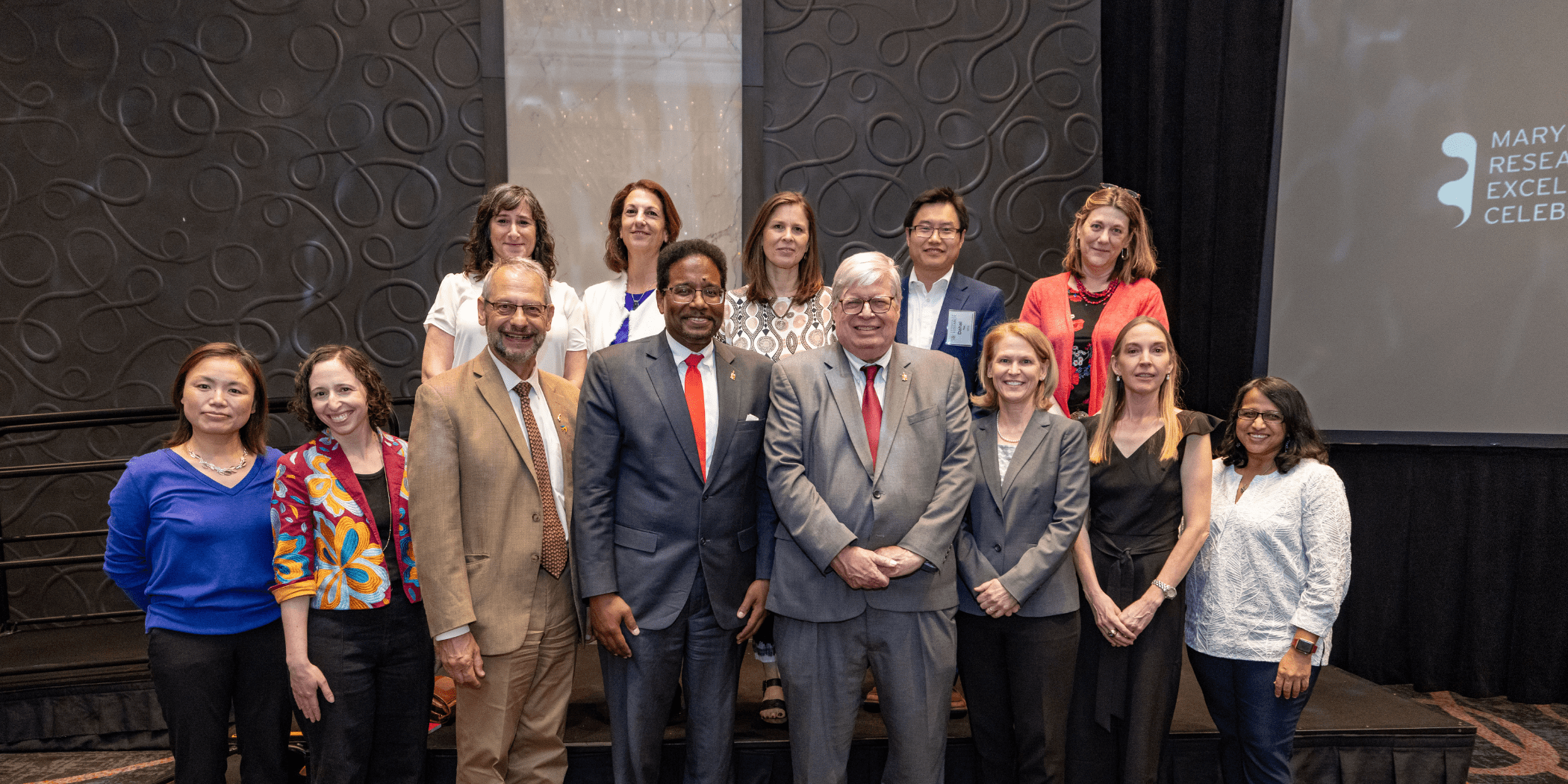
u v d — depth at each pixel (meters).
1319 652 1.93
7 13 3.70
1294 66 3.44
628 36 3.95
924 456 1.85
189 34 3.78
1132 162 3.96
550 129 3.94
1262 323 3.55
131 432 3.88
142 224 3.82
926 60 4.09
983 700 1.99
